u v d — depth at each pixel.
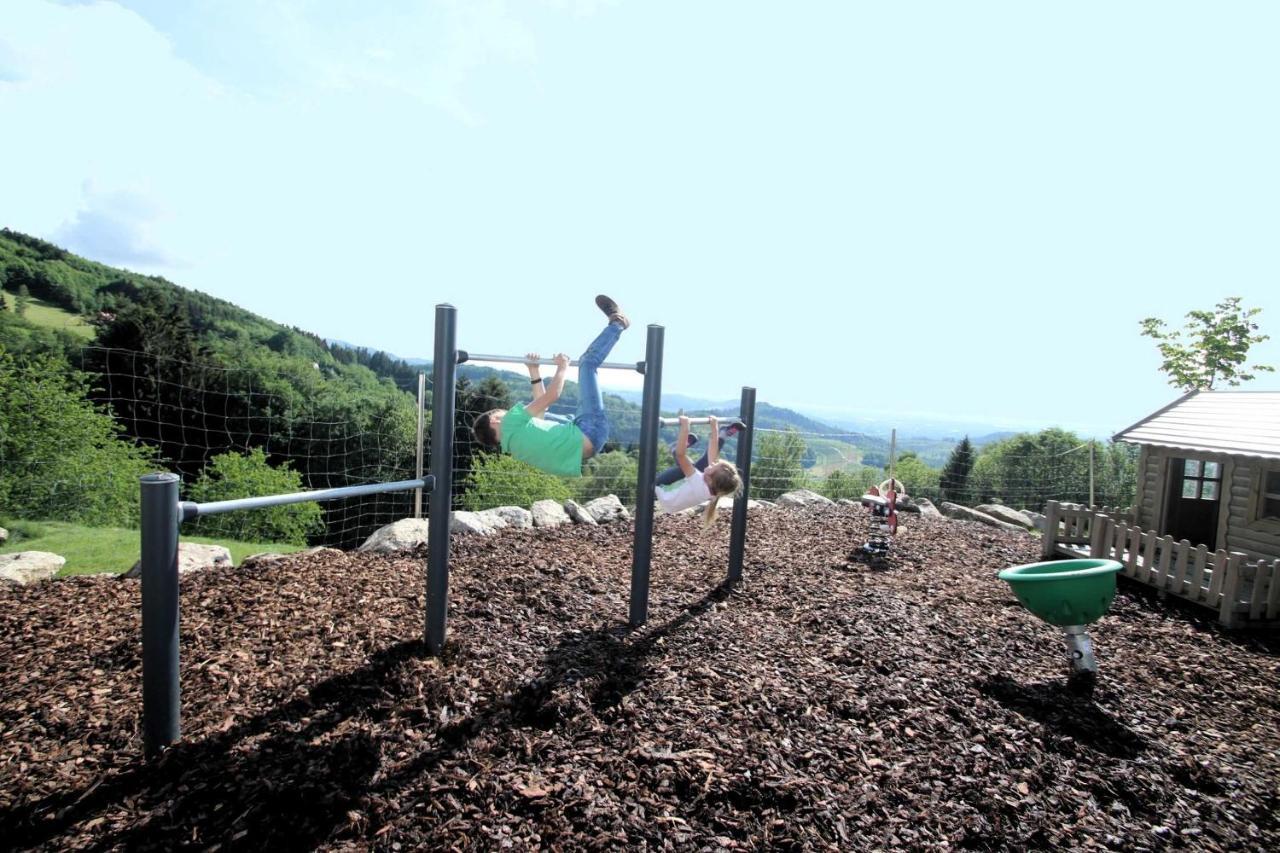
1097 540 7.28
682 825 2.42
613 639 4.14
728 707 3.33
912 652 4.30
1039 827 2.60
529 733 2.97
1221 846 2.61
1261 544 6.83
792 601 5.27
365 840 2.27
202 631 3.79
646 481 4.41
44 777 2.52
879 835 2.47
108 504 14.80
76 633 3.80
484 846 2.26
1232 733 3.66
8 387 14.90
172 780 2.54
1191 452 7.41
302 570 5.02
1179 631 5.48
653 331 4.40
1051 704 3.73
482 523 7.14
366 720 2.99
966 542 8.26
